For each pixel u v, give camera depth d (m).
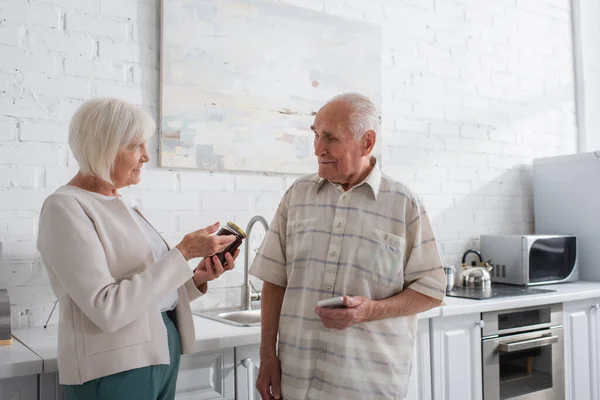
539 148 3.64
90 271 1.28
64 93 2.12
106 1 2.21
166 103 2.32
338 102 1.56
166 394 1.48
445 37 3.23
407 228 1.62
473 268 2.97
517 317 2.57
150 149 2.31
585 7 3.87
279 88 2.62
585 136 3.81
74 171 2.14
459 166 3.27
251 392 1.90
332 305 1.46
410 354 1.62
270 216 2.60
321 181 1.65
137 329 1.36
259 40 2.56
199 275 1.64
